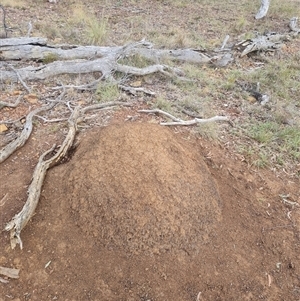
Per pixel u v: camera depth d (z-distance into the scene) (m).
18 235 2.69
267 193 3.48
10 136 3.79
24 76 4.79
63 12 8.41
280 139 4.21
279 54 6.77
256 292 2.70
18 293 2.51
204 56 6.00
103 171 2.96
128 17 8.41
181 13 9.27
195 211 2.94
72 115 3.87
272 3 10.63
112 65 5.10
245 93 5.14
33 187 2.94
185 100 4.63
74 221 2.84
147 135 3.27
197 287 2.64
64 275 2.60
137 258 2.70
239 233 3.03
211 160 3.68
